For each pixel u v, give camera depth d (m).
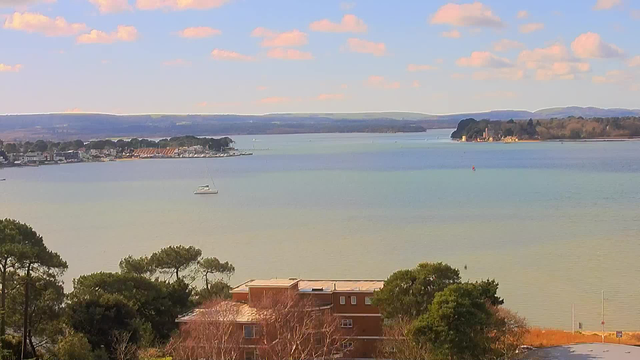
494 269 165.62
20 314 89.50
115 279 97.44
